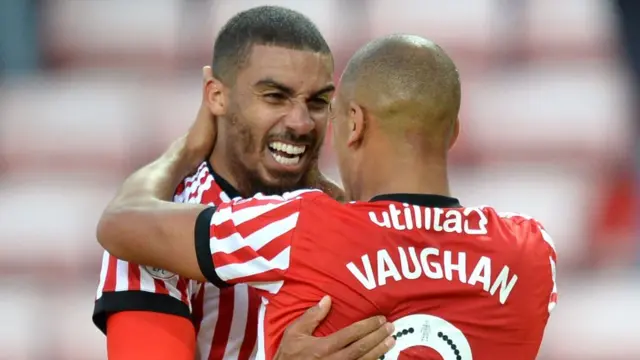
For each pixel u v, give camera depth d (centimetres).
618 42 3275
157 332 1006
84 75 3195
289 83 1054
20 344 2616
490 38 3253
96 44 3234
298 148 1076
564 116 3073
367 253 886
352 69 951
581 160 3028
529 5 3281
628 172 3023
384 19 3234
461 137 3044
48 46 3197
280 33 1060
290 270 892
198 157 1117
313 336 875
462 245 910
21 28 3111
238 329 1067
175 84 3166
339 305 879
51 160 3020
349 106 946
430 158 932
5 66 3112
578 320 2575
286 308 898
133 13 3272
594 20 3262
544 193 2880
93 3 3300
